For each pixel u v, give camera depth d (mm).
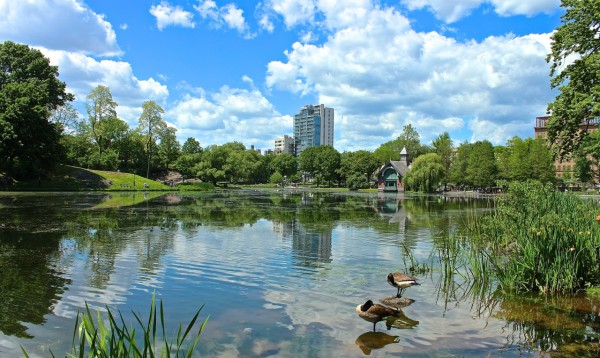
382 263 14883
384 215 33656
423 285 11945
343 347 7559
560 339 7977
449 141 121062
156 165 99625
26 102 55750
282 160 153625
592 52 25359
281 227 24828
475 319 9109
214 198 57219
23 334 8047
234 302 10203
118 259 14953
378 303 10141
